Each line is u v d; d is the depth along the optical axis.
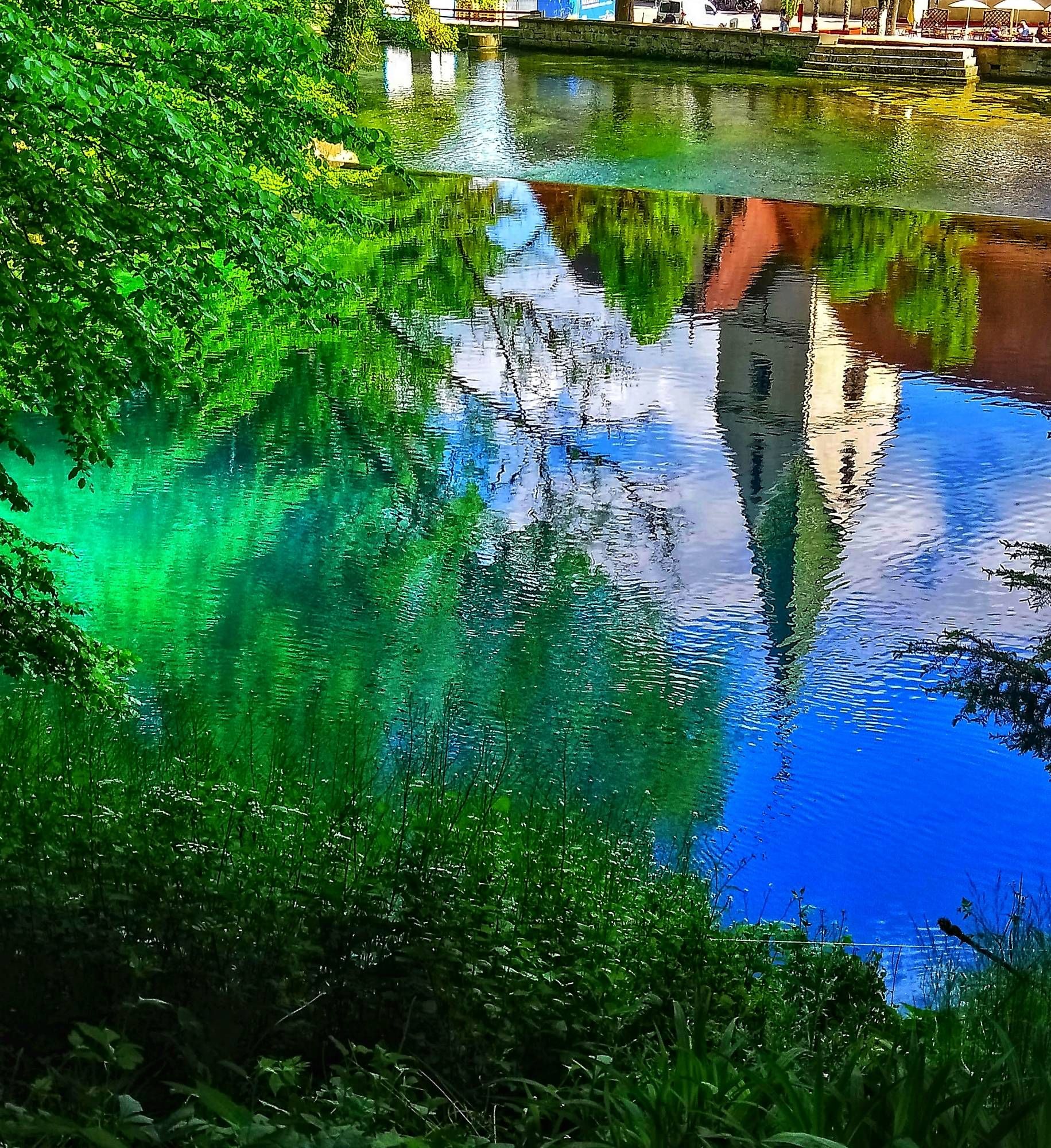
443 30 53.16
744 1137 2.82
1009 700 9.01
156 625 16.06
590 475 22.02
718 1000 5.38
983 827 12.91
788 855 12.25
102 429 9.30
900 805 13.19
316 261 10.20
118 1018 3.90
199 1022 3.81
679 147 45.03
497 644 16.12
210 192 9.06
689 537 19.73
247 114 10.06
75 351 8.53
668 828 12.45
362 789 7.62
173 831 5.52
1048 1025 4.30
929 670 9.31
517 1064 4.21
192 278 9.57
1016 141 45.44
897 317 30.64
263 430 23.11
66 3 9.12
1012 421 24.91
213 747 9.12
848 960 6.57
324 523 19.53
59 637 9.90
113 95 8.66
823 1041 5.18
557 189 40.59
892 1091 2.92
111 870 4.84
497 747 13.56
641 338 28.88
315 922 4.75
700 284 32.75
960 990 6.75
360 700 14.38
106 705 10.18
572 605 17.38
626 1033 4.77
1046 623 17.22
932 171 42.22
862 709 15.01
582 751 13.76
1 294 8.23
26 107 7.82
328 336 27.55
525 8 71.44
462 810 7.25
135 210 8.76
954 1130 2.81
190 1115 2.67
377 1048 3.64
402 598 17.23
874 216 37.91
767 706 15.02
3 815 5.64
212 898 4.75
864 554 19.48
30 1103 3.14
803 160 43.53
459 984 4.52
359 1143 2.70
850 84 54.31
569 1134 3.35
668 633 16.67
